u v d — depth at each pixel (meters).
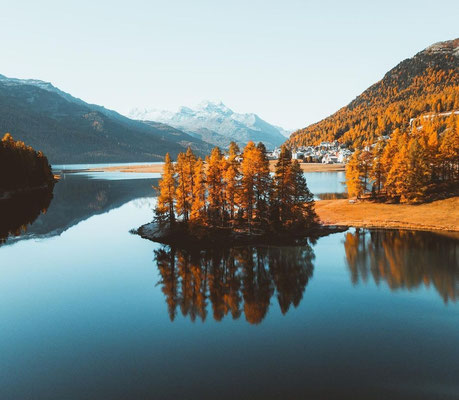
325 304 30.69
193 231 51.97
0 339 25.20
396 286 34.19
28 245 51.94
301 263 41.97
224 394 18.91
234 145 53.50
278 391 19.09
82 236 57.34
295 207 56.31
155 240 53.69
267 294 33.16
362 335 25.20
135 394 19.02
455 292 32.31
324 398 18.48
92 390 19.44
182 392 19.16
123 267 41.41
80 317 28.72
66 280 37.28
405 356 22.38
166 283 36.22
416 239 49.75
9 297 32.88
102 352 23.42
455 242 47.47
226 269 40.25
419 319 27.55
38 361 22.38
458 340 24.27
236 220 57.25
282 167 55.31
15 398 18.77
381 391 18.98
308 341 24.50
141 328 26.73
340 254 44.72
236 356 22.67
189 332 26.08
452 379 19.91
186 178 55.25
